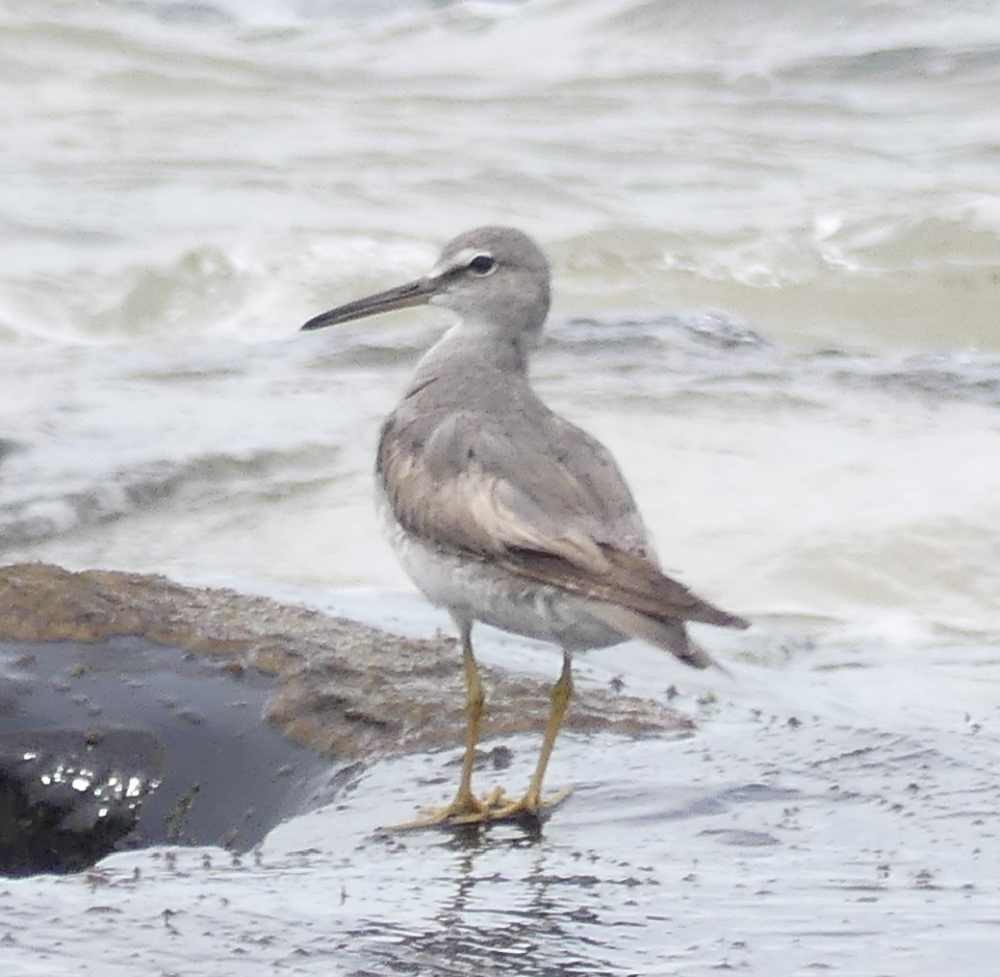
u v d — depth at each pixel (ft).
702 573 51.06
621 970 23.47
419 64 110.11
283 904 25.80
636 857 28.12
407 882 26.89
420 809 30.81
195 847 30.94
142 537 53.67
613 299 81.66
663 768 32.27
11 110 99.60
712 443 58.39
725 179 93.56
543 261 35.37
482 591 29.55
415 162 94.53
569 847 28.66
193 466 57.06
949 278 83.66
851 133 100.27
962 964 23.63
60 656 35.14
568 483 29.71
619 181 92.73
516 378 32.94
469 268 35.14
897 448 58.34
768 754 32.89
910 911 25.55
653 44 112.06
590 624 28.63
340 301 79.51
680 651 27.02
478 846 28.81
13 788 33.58
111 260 81.10
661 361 65.26
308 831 30.27
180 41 110.63
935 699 40.52
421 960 23.73
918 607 49.67
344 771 32.81
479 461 30.22
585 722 34.42
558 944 24.30
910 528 53.01
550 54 110.93
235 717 34.06
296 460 57.82
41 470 56.85
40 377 65.98
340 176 92.02
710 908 25.67
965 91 104.99
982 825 29.48
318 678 34.88
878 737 33.76
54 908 25.48
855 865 27.66
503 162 94.58
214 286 80.02
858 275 83.92
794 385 63.36
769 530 53.21
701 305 81.56
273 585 45.65
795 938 24.50
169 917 25.14
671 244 85.71
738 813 30.09
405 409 32.37
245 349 69.41
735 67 108.37
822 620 48.75
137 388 64.44
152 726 33.91
